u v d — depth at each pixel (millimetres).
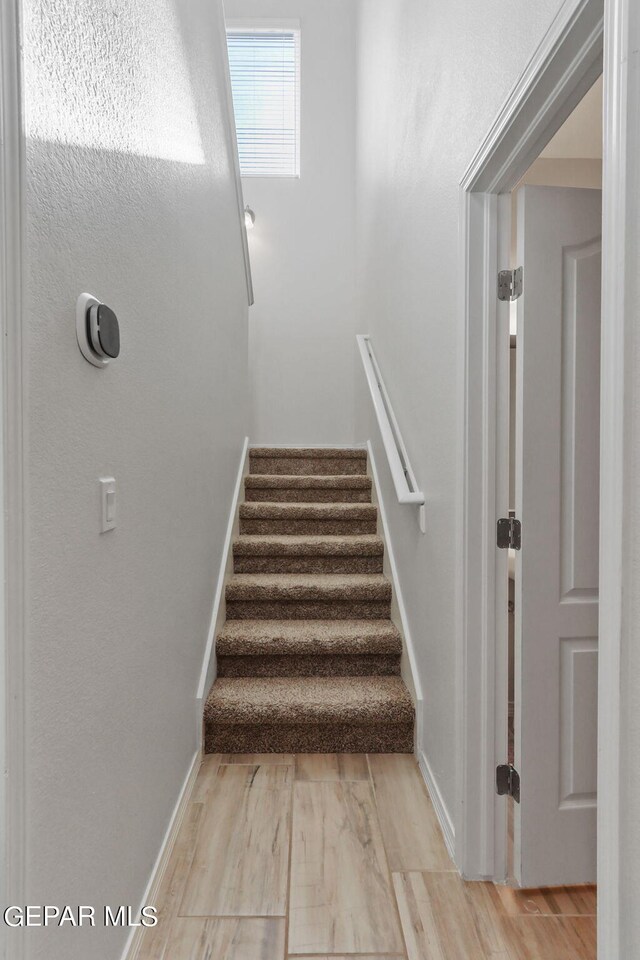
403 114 2324
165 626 1452
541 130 1139
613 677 707
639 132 673
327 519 3043
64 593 829
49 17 776
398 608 2359
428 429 1881
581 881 1412
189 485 1745
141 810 1248
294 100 4418
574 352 1385
